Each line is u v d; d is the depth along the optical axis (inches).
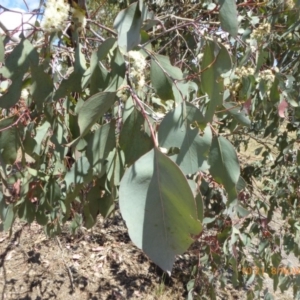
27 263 103.2
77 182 39.3
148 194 20.1
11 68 29.5
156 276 102.7
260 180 100.0
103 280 99.2
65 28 30.7
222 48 25.9
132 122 29.8
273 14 61.4
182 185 19.6
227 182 28.5
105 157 32.7
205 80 27.4
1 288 92.6
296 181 87.7
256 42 55.4
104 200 43.0
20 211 53.4
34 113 40.2
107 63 36.9
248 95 52.4
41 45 32.3
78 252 109.7
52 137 42.1
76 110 37.2
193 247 91.7
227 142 28.4
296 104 62.9
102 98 26.6
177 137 26.0
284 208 89.0
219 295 94.3
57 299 91.0
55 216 60.0
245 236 80.7
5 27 29.2
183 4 81.4
